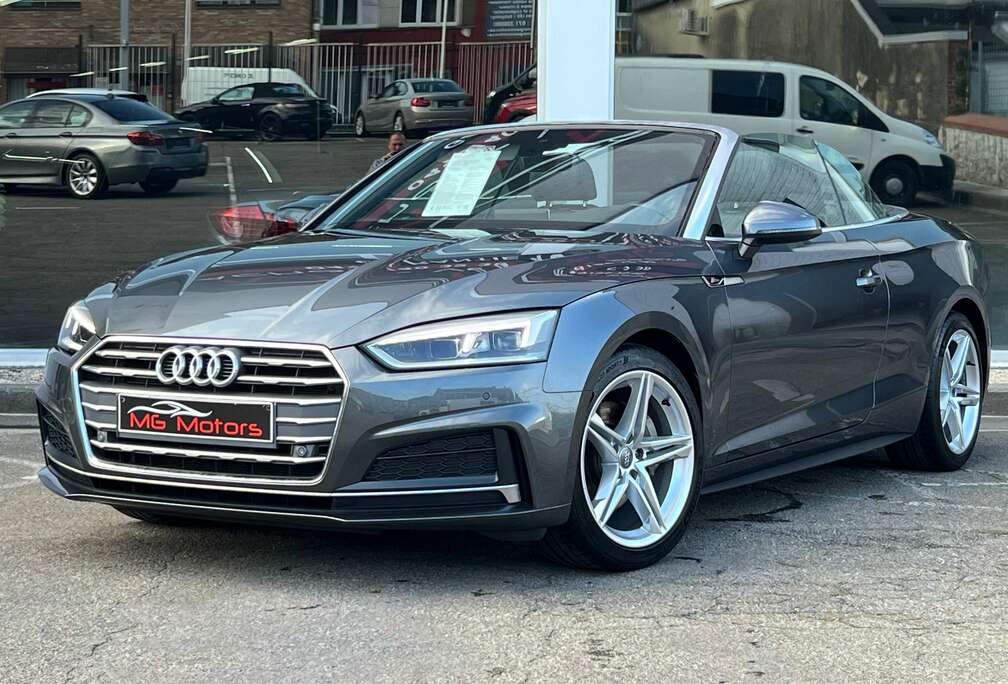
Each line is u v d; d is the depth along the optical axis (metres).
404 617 3.99
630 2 9.39
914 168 9.52
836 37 9.48
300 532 5.01
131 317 4.37
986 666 3.61
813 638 3.82
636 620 3.98
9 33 9.14
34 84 9.19
